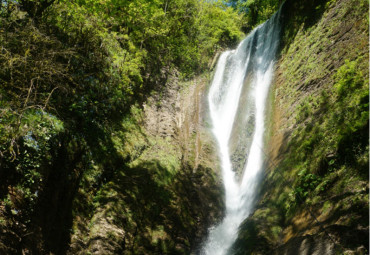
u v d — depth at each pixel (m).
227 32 25.30
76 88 9.05
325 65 9.32
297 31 12.67
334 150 6.58
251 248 6.55
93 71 10.16
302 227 6.14
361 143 6.05
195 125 14.51
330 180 6.31
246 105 13.45
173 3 19.94
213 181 10.75
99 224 7.28
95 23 11.08
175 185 9.84
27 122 6.39
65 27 10.02
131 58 12.90
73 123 8.16
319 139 7.31
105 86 10.51
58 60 8.64
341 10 10.04
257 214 7.68
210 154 12.37
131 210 8.06
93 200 7.87
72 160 7.53
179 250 7.65
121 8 12.17
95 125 9.30
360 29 8.47
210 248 8.13
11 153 5.43
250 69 15.66
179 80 17.95
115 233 7.25
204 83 19.22
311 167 7.05
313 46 10.69
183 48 19.84
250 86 14.38
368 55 7.40
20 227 5.42
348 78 7.44
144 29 15.09
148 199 8.72
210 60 21.72
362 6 8.90
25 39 7.30
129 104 12.07
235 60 18.72
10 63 6.55
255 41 17.31
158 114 13.75
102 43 11.22
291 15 13.83
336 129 6.93
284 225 6.84
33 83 7.25
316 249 4.98
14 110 6.34
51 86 8.06
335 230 4.97
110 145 9.49
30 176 5.96
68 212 6.96
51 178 6.58
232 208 9.82
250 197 9.24
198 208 9.37
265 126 11.08
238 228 8.05
